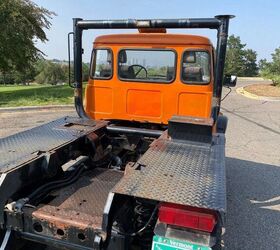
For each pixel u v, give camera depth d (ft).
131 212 8.49
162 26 13.39
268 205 15.21
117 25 14.01
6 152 10.00
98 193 10.43
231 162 22.09
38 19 73.10
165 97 14.82
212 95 13.41
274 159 23.08
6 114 36.91
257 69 253.85
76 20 14.61
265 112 45.29
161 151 10.01
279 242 12.07
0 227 8.63
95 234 7.80
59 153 10.48
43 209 8.71
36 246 9.78
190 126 10.71
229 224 13.29
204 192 7.40
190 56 14.14
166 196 7.18
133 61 14.99
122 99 15.51
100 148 13.25
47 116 35.78
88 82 15.96
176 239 6.95
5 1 64.80
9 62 72.38
